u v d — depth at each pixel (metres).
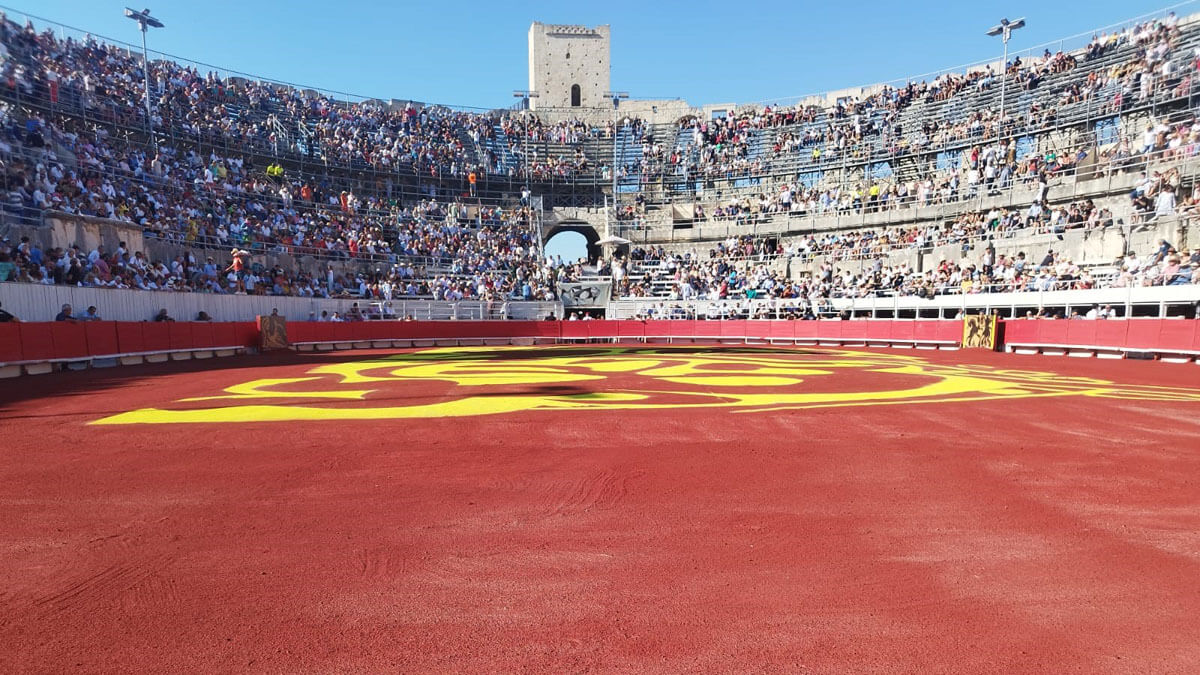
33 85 28.69
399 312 34.78
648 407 10.72
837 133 46.00
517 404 11.12
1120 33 37.50
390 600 3.74
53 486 6.04
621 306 39.59
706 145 50.75
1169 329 20.45
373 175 43.78
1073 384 14.15
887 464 6.85
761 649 3.20
